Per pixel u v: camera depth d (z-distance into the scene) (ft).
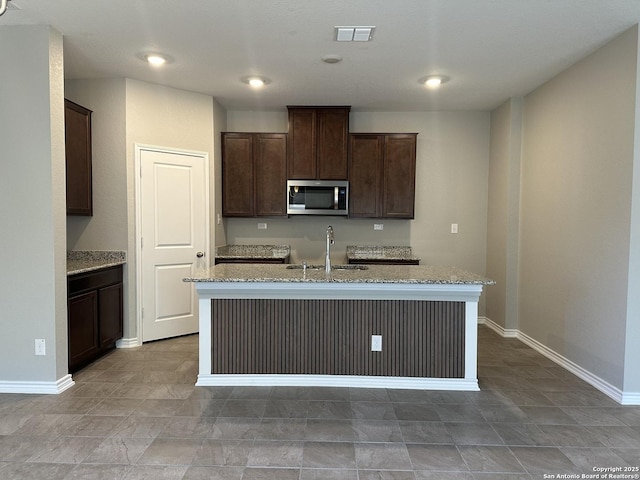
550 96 12.39
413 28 9.25
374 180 15.83
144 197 13.17
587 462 6.89
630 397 9.10
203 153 14.53
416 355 9.90
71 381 10.02
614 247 9.42
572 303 11.09
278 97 14.67
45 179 9.27
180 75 12.43
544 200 12.64
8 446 7.26
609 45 9.69
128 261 12.84
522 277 14.17
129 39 9.94
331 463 6.82
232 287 9.75
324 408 8.81
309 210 15.71
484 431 7.89
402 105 15.60
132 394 9.47
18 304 9.45
